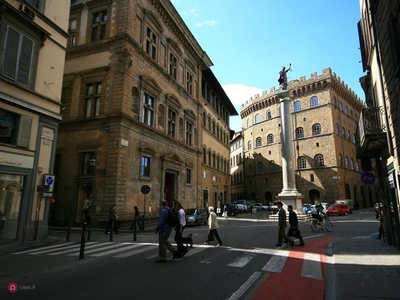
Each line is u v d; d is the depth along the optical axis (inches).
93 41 963.3
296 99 2317.9
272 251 429.1
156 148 1024.9
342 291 237.1
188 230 790.5
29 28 546.9
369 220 1152.2
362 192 2405.3
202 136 1530.5
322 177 2085.4
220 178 1852.9
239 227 856.9
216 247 468.8
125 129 858.8
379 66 392.8
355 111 2541.8
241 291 239.3
